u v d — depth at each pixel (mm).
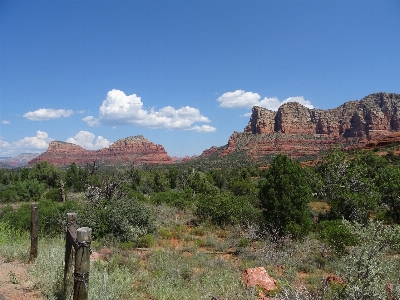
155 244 11000
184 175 46594
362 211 14930
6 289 5039
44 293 4836
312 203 25719
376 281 4562
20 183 34406
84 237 3732
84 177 37906
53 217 11484
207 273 6840
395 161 50406
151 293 5559
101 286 4777
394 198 15727
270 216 12062
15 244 7824
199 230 13531
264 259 8719
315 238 10625
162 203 20828
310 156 127062
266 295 5695
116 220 11016
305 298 4734
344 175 18703
